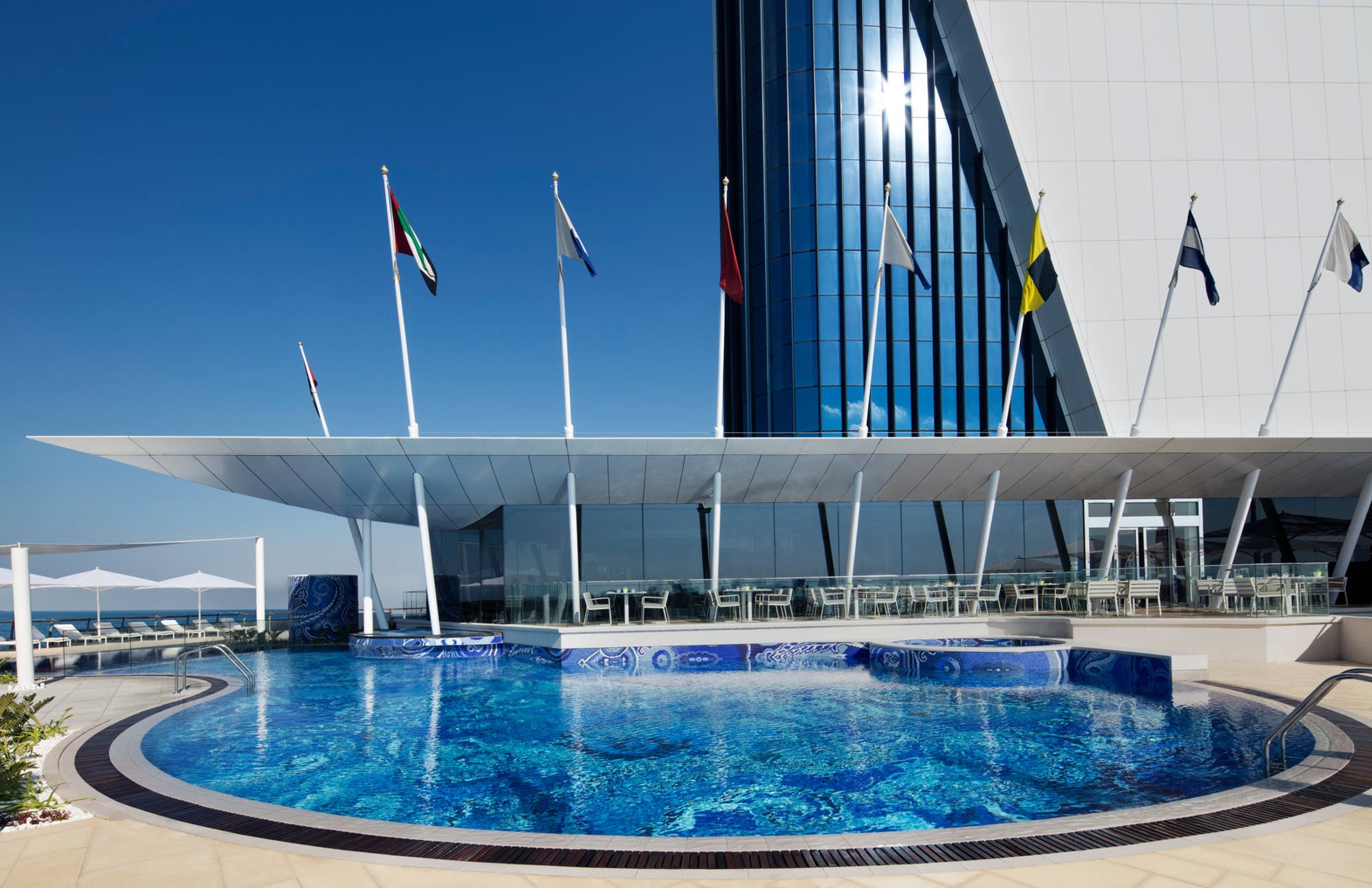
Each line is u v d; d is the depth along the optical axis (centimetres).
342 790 903
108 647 2659
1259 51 3094
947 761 1008
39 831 688
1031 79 3083
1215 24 3097
